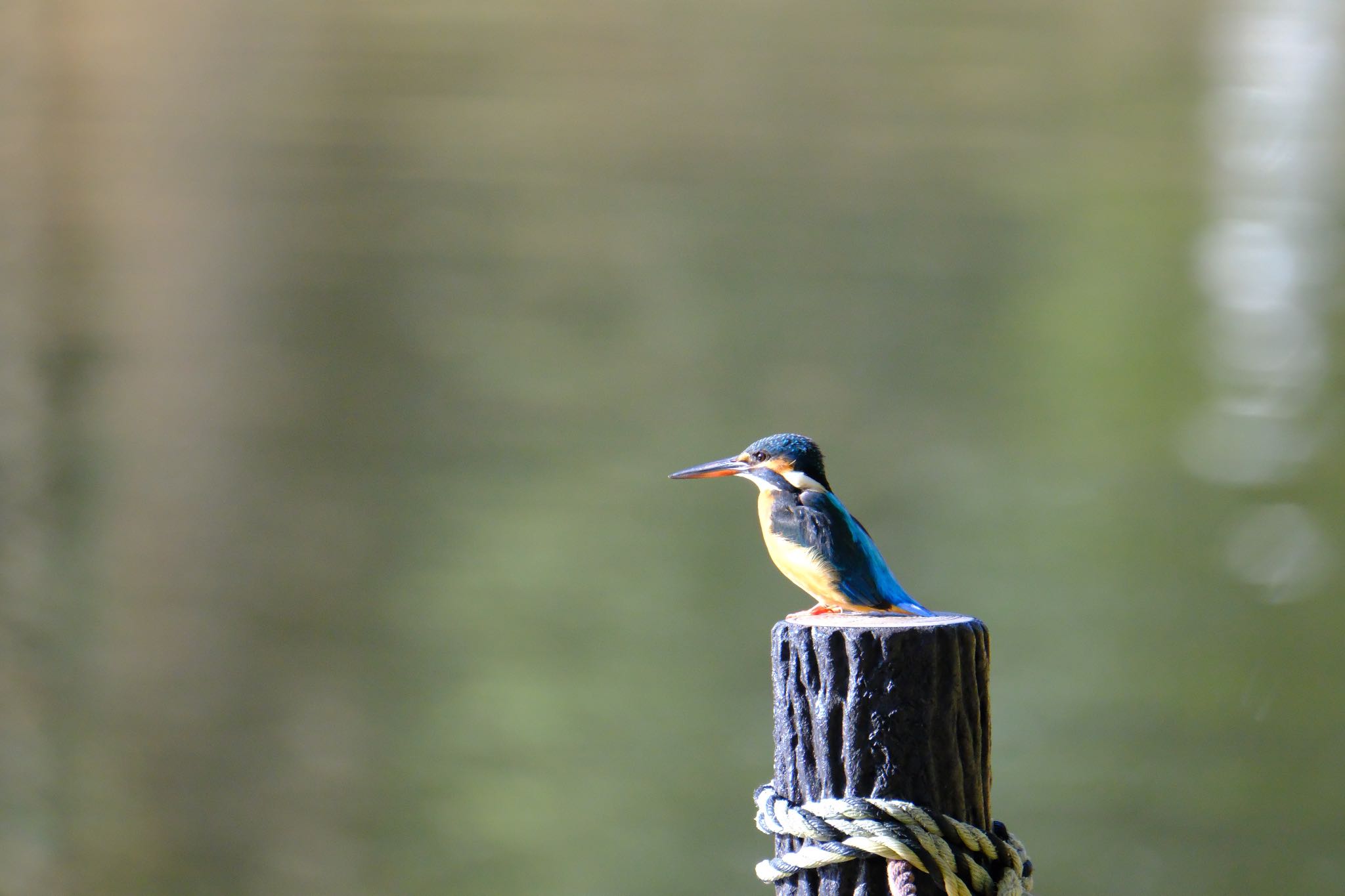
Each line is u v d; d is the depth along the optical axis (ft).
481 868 35.27
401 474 54.24
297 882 35.81
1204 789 37.63
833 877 13.06
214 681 42.09
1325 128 111.96
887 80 129.29
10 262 77.77
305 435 56.39
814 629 13.03
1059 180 101.76
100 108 107.76
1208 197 95.50
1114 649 43.75
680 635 43.29
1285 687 41.45
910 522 52.44
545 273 80.28
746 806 37.04
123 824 36.70
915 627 12.89
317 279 77.05
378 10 143.43
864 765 12.91
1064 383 63.82
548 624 45.03
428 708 40.88
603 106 120.06
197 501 51.39
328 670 42.22
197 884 35.27
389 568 47.98
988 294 77.66
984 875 13.02
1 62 114.32
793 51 137.49
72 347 65.16
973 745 13.14
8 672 41.32
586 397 62.23
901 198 96.27
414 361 66.44
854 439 58.49
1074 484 54.75
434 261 81.41
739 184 99.04
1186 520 52.49
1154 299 76.54
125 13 118.62
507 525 50.42
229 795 38.17
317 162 99.91
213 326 68.54
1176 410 62.49
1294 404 62.23
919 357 67.77
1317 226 86.84
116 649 43.04
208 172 97.76
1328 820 35.45
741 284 78.59
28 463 52.85
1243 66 130.21
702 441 58.65
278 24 129.80
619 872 34.94
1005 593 47.85
